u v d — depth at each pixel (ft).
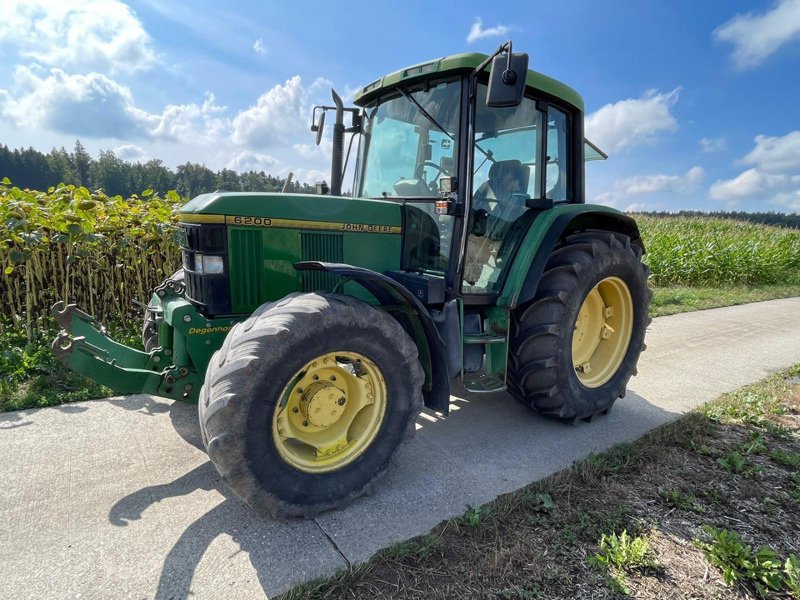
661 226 51.44
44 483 8.32
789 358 17.84
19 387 12.06
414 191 10.85
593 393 11.56
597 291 12.25
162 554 6.78
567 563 6.93
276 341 6.94
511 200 11.07
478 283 10.64
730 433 11.21
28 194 14.92
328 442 8.00
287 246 9.33
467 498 8.38
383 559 6.79
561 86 11.48
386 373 8.11
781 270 44.34
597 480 9.04
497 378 10.57
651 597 6.41
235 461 6.82
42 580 6.25
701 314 26.05
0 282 15.34
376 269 10.28
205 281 8.84
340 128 12.84
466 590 6.37
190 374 8.83
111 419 10.75
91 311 16.34
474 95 9.45
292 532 7.32
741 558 6.97
